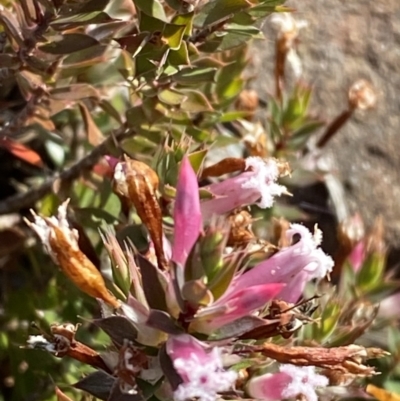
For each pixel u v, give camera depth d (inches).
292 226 4.6
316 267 4.5
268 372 4.8
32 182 8.5
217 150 7.9
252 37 5.9
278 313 4.3
